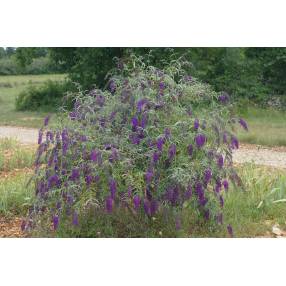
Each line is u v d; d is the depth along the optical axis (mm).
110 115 5555
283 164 10547
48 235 5672
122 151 5312
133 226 5766
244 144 13328
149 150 5332
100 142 5406
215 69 21516
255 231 5879
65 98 6234
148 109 5441
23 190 6887
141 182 5297
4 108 24016
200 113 5707
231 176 5840
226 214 6266
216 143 5641
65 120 5742
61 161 5500
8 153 10664
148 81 5723
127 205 5422
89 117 5590
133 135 5344
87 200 5180
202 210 5637
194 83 5918
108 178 5109
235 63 21172
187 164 5234
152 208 5289
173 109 5531
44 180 5660
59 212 5410
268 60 21438
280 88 21625
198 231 5824
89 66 19984
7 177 8328
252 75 21391
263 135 13867
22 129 16672
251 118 18391
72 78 21141
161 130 5465
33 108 22719
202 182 5359
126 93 5598
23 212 6508
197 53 20578
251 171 7742
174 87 5719
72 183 5309
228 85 21016
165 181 5305
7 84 31531
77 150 5445
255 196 6801
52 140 5664
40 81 32062
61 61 21953
